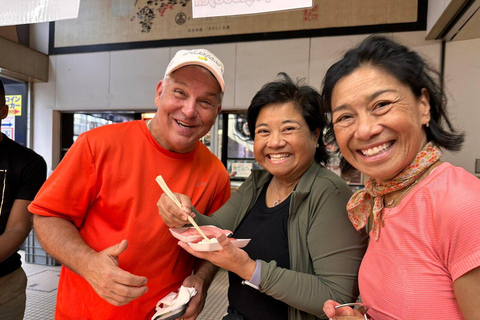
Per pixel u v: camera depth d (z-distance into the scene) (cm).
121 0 393
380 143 67
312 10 341
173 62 110
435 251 62
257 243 109
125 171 114
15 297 154
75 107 411
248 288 109
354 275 92
